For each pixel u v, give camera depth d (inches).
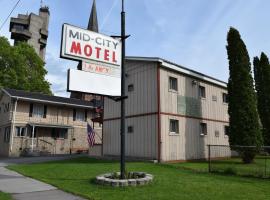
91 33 445.7
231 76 797.9
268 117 1010.7
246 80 780.6
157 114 719.1
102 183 396.8
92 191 357.7
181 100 797.9
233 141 765.9
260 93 1042.1
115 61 462.6
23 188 386.0
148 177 416.5
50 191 366.3
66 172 526.9
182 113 792.9
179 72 805.2
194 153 807.1
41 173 524.7
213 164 673.0
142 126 753.6
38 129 1295.5
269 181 457.7
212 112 914.7
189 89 836.0
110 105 882.1
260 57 1064.8
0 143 1325.0
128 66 821.9
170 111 754.2
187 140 791.7
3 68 1609.3
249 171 516.1
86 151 1397.6
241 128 756.6
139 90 778.8
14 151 1197.1
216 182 434.0
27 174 513.7
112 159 804.0
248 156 727.7
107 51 455.8
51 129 1337.4
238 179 473.1
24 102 1269.7
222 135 942.4
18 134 1229.1
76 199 323.0
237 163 721.6
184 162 744.3
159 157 696.4
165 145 719.7
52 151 1311.5
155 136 714.2
